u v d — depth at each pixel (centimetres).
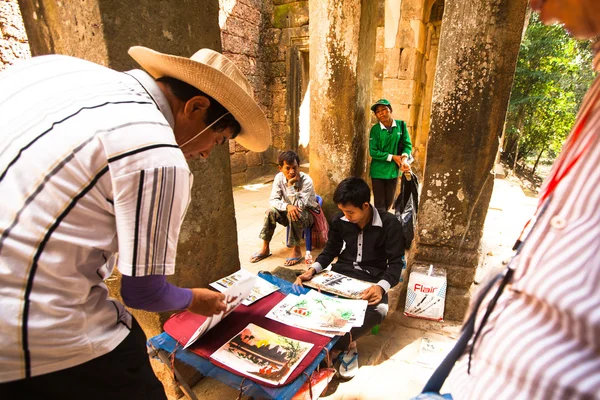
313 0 345
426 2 583
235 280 197
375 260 231
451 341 233
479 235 249
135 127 79
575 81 873
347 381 197
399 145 383
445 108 235
